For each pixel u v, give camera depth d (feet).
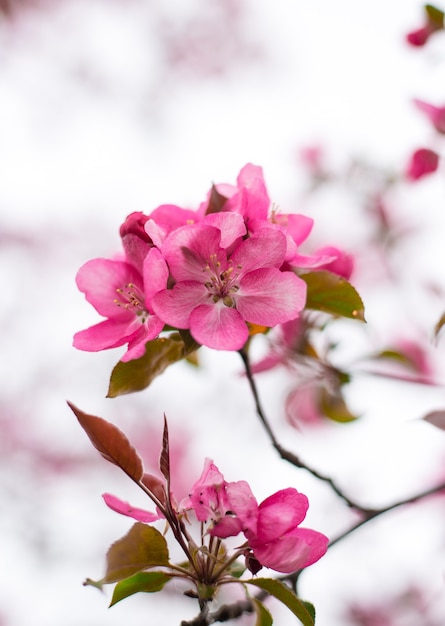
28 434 5.34
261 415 2.67
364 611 4.18
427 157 3.14
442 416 2.66
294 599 2.40
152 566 2.41
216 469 2.41
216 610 2.48
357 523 2.74
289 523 2.37
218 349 2.43
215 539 2.45
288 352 2.92
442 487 2.76
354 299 2.57
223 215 2.46
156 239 2.46
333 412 2.97
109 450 2.43
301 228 2.59
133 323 2.52
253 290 2.46
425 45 3.11
